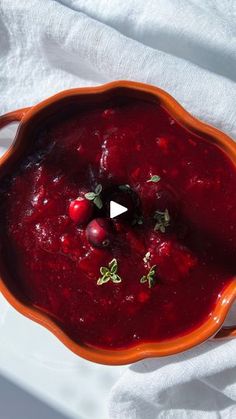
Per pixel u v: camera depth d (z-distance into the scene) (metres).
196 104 0.45
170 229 0.42
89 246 0.42
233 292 0.42
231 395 0.46
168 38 0.47
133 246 0.42
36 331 0.48
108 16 0.47
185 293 0.42
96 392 0.48
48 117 0.43
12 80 0.47
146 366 0.46
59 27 0.45
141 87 0.42
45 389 0.48
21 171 0.43
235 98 0.44
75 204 0.41
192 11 0.46
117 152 0.42
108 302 0.42
